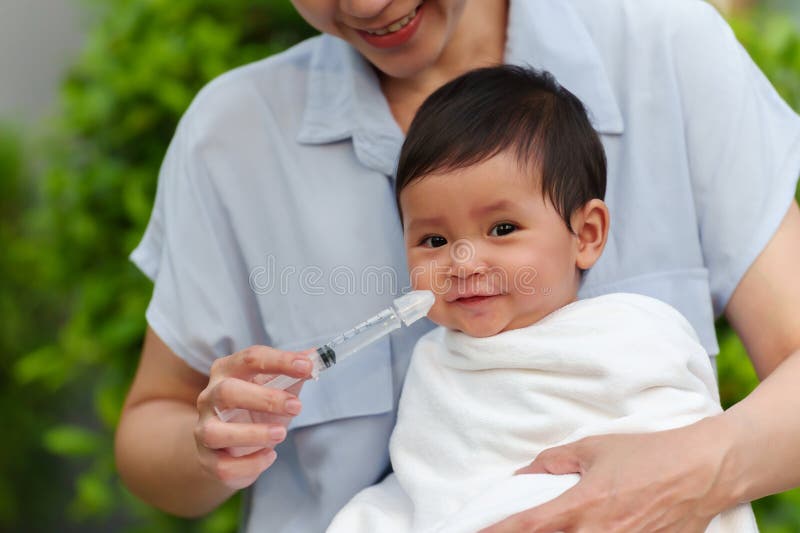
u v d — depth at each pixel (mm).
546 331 1610
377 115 1833
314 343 1827
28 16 4285
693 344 1630
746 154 1758
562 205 1602
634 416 1540
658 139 1792
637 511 1428
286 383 1603
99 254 3352
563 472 1503
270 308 1850
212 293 1862
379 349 1805
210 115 1891
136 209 3197
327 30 1696
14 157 4148
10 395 4176
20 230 4176
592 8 1872
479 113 1589
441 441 1635
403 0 1588
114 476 3727
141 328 3166
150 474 1852
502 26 1884
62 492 4332
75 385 4270
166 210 1905
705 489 1456
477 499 1512
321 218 1832
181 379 1912
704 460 1461
